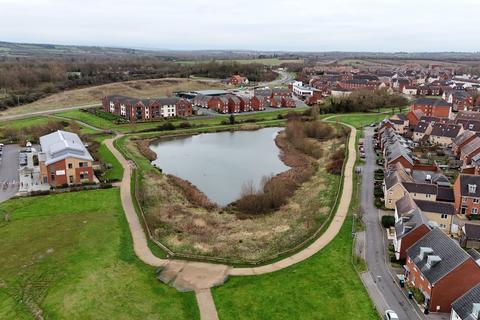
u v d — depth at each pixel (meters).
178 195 85.81
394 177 76.88
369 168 98.50
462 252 46.81
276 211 79.19
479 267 45.16
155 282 53.75
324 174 97.50
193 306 48.88
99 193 82.56
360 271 55.28
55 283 52.28
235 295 50.91
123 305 48.75
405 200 67.88
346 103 182.00
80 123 149.75
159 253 61.16
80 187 84.94
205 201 82.88
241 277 54.84
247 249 62.97
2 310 47.19
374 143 122.88
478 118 141.25
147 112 158.62
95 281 52.97
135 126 147.38
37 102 188.12
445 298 46.34
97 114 164.00
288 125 145.38
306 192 87.81
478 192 70.81
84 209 74.94
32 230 66.44
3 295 49.88
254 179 97.50
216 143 132.88
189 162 111.44
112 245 62.50
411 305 48.34
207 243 65.06
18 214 72.12
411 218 60.19
